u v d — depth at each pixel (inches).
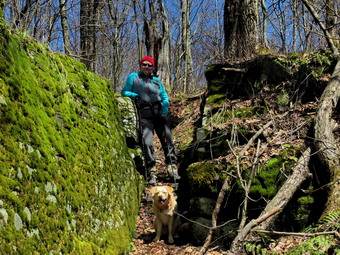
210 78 279.3
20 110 92.0
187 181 192.1
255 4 305.4
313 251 104.0
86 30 354.3
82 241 100.3
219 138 204.2
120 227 138.0
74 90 140.6
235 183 160.2
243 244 125.8
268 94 233.1
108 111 170.9
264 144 182.2
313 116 192.4
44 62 122.4
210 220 164.7
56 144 105.1
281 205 134.8
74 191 106.3
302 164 151.6
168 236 173.9
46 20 199.2
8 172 77.7
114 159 155.5
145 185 216.5
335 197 130.1
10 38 101.6
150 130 219.5
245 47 295.1
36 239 78.9
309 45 381.7
